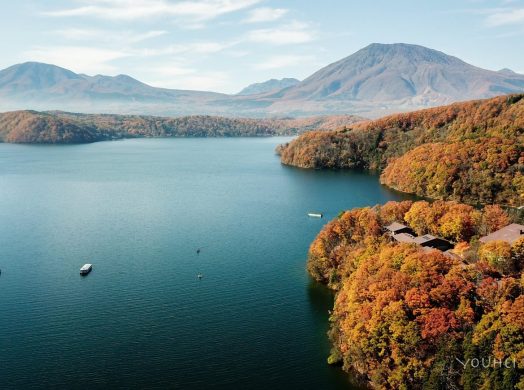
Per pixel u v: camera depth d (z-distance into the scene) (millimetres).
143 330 122188
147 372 104562
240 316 128875
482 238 129500
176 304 136875
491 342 84125
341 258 144875
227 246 188375
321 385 99000
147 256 177375
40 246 189250
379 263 114938
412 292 97062
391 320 94562
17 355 111438
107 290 147000
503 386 78688
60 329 123188
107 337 118938
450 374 85125
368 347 96000
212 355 110562
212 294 143125
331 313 127875
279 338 117125
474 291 96812
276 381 100750
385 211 167500
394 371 91438
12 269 164750
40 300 140250
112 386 100000
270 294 142000
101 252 182000
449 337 88500
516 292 92438
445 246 139375
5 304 138000
